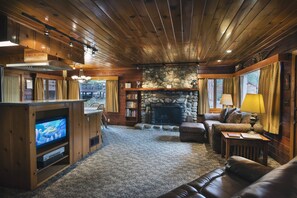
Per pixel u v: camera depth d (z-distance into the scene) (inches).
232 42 144.1
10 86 221.8
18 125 97.8
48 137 112.7
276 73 138.3
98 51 174.9
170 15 94.7
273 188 36.6
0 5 82.1
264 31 119.3
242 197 34.6
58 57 135.3
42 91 264.2
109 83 300.2
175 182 106.1
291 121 122.0
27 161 97.0
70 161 128.9
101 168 125.6
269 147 152.7
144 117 282.8
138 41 141.4
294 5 84.0
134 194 93.7
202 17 97.3
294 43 119.6
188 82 266.5
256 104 122.8
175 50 172.7
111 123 303.4
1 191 96.3
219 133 152.6
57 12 90.3
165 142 193.0
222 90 267.0
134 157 147.1
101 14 93.1
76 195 92.6
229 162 80.7
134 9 87.7
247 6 85.0
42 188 99.3
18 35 99.5
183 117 267.7
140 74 289.9
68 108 128.3
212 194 60.3
